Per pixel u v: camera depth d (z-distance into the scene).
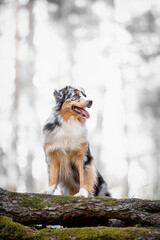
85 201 3.90
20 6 16.69
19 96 15.74
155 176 13.93
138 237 3.40
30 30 17.20
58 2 19.98
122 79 21.08
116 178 17.44
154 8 21.94
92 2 20.11
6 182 14.63
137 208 3.81
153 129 22.50
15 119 15.53
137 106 22.89
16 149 15.31
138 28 21.27
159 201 3.84
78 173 5.91
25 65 17.22
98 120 19.30
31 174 15.45
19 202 3.80
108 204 3.87
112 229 3.52
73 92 5.71
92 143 19.78
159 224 3.70
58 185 6.08
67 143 5.58
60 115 5.68
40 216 3.78
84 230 3.52
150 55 21.64
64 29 20.28
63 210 3.82
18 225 3.51
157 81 22.05
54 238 3.46
